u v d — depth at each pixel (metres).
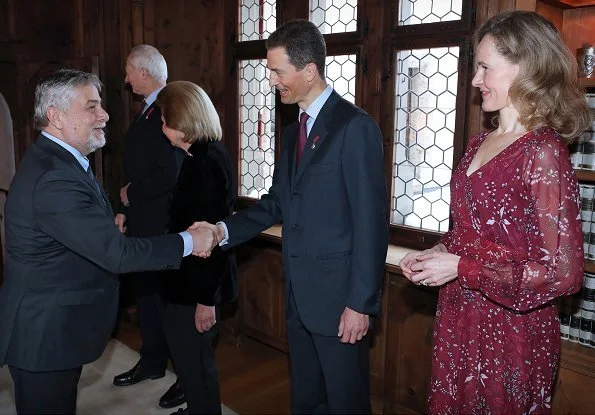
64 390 1.82
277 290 3.23
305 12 3.04
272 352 3.43
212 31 3.53
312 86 1.85
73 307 1.77
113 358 3.31
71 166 1.75
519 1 2.15
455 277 1.47
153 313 2.91
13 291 1.73
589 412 2.00
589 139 2.01
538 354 1.47
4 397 2.86
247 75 3.46
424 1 2.60
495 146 1.49
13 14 3.79
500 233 1.44
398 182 2.81
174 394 2.77
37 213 1.68
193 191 2.13
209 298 2.09
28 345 1.72
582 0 2.15
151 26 3.69
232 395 2.91
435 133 2.63
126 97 3.82
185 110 2.10
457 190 1.56
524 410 1.46
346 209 1.82
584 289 2.05
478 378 1.51
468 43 2.41
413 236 2.74
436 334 1.63
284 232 1.94
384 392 2.72
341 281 1.84
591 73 2.02
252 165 3.53
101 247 1.71
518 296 1.37
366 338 1.97
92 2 3.91
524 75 1.38
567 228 1.34
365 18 2.77
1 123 4.03
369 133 1.78
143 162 2.84
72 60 3.56
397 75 2.72
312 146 1.83
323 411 2.16
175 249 1.87
